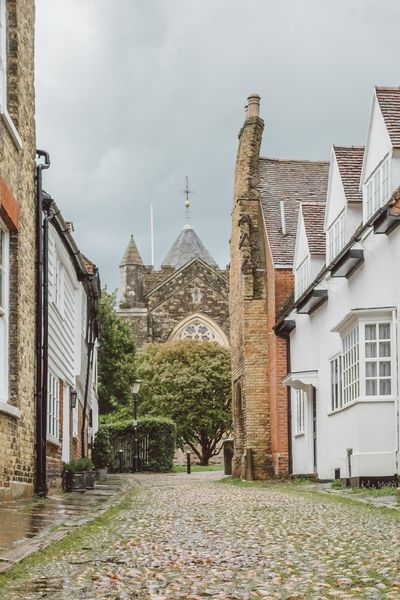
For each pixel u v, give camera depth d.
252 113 32.03
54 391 19.02
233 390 32.81
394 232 16.84
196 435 66.38
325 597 6.16
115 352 61.09
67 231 18.56
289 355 27.84
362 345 17.83
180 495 18.75
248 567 7.62
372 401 17.69
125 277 74.06
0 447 12.49
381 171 18.30
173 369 65.38
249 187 30.80
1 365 13.39
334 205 22.39
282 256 28.59
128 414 58.75
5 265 13.62
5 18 13.81
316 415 23.59
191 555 8.30
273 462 28.39
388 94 18.55
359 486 17.62
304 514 12.84
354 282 19.62
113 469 41.72
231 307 33.78
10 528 9.41
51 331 18.22
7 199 12.82
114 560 7.90
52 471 17.94
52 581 6.63
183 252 92.56
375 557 7.98
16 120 14.02
